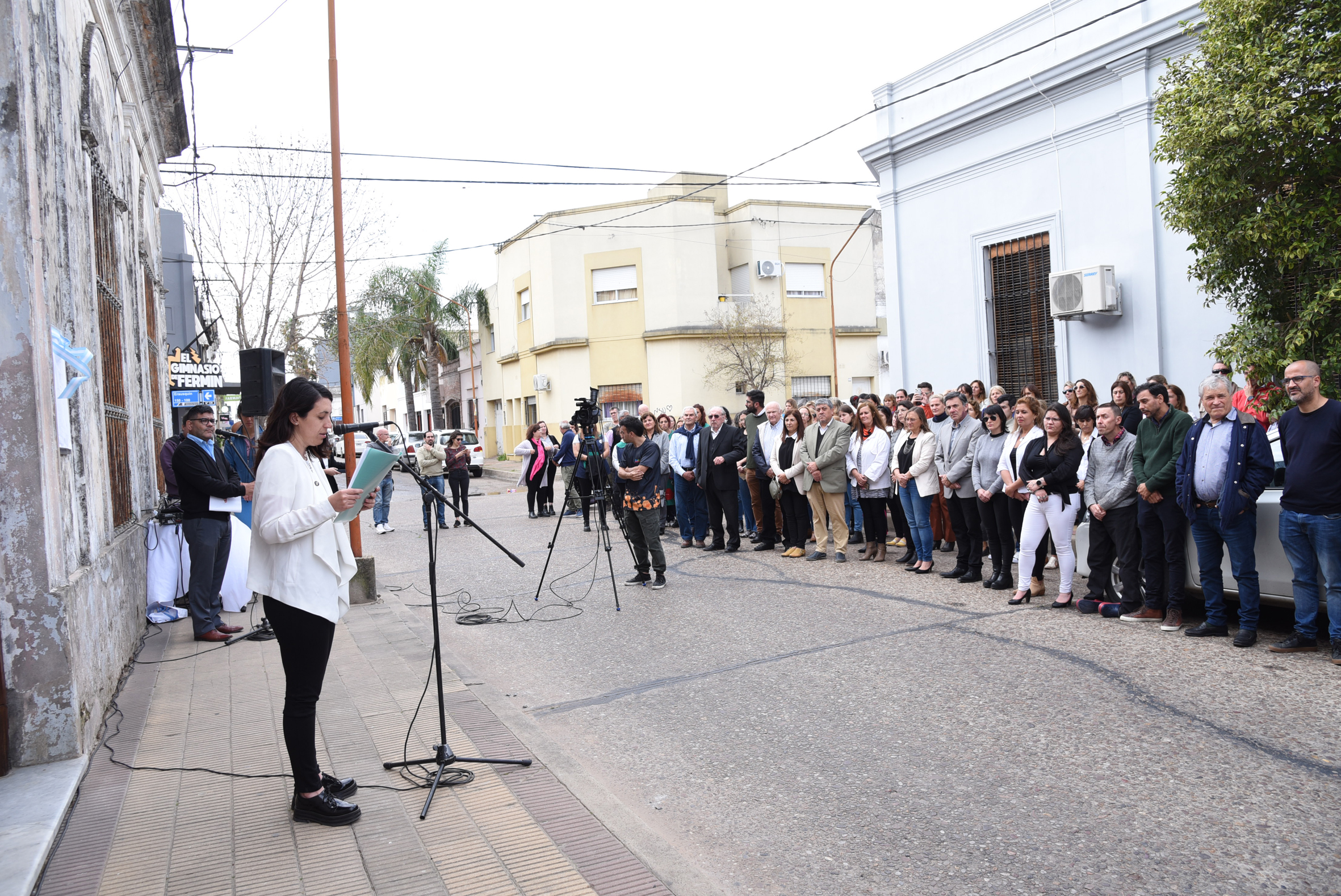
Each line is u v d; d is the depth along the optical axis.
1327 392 7.54
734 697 5.66
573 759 4.54
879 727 5.00
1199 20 9.79
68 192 5.20
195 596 7.24
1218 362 8.77
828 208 32.16
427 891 3.19
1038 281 12.40
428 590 10.05
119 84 8.10
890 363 14.78
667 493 13.67
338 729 4.97
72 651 4.45
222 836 3.65
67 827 3.76
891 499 10.22
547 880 3.27
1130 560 7.02
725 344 29.86
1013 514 8.24
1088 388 8.45
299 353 21.97
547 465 16.67
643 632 7.51
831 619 7.53
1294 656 5.82
